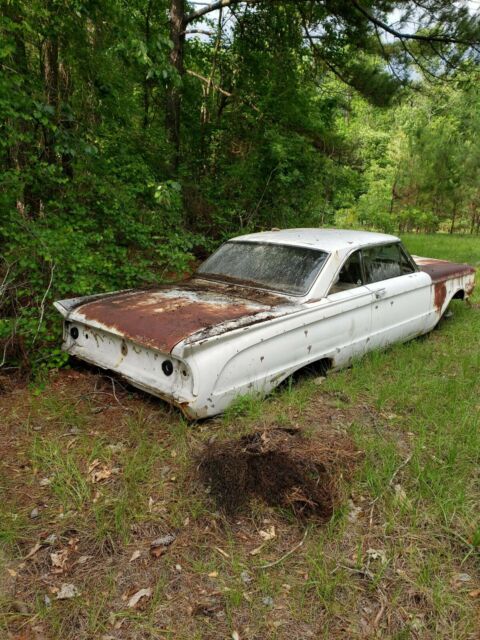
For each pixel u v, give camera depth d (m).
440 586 2.25
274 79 10.69
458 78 11.10
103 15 6.45
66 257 4.92
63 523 2.60
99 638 1.99
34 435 3.42
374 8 9.97
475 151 22.36
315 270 4.31
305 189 9.94
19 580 2.25
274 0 9.97
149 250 6.54
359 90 11.43
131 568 2.33
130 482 2.88
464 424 3.55
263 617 2.09
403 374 4.47
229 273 4.71
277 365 3.79
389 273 5.12
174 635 2.01
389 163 29.06
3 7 5.64
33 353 4.41
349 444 3.19
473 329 6.20
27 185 6.00
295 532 2.57
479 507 2.78
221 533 2.56
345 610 2.13
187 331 3.40
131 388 4.09
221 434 3.32
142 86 10.09
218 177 9.88
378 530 2.59
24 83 5.86
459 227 24.94
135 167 7.20
